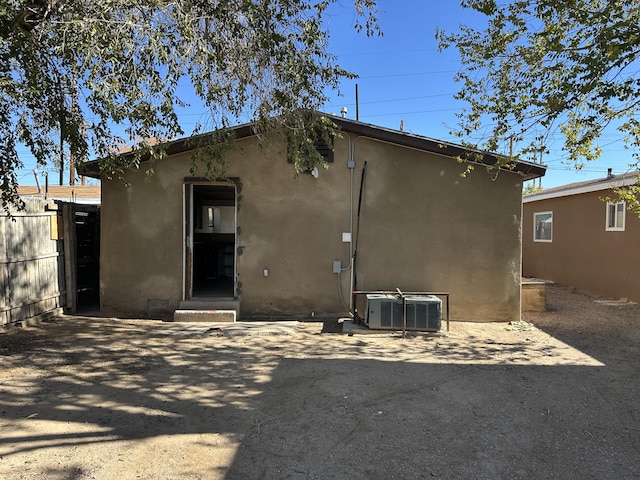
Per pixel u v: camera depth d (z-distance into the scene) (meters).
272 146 8.12
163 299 8.30
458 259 8.12
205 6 5.38
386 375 5.13
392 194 8.21
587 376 5.15
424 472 3.08
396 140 8.00
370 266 8.26
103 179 8.27
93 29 4.04
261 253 8.30
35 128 5.99
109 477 2.95
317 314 8.30
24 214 7.27
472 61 6.50
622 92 5.04
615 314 9.05
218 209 12.80
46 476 2.94
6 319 6.89
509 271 8.06
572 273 13.30
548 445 3.49
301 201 8.28
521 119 6.18
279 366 5.45
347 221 8.25
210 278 12.66
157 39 4.47
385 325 7.12
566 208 13.65
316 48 5.86
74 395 4.41
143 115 4.98
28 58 4.93
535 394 4.57
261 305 8.30
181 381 4.88
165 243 8.29
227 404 4.24
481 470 3.12
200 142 6.77
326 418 3.94
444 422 3.89
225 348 6.25
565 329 7.66
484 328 7.65
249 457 3.24
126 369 5.25
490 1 5.77
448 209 8.12
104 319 7.96
